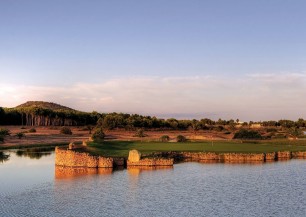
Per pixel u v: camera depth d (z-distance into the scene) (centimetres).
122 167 9838
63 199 6334
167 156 11356
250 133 18512
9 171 8994
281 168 9888
